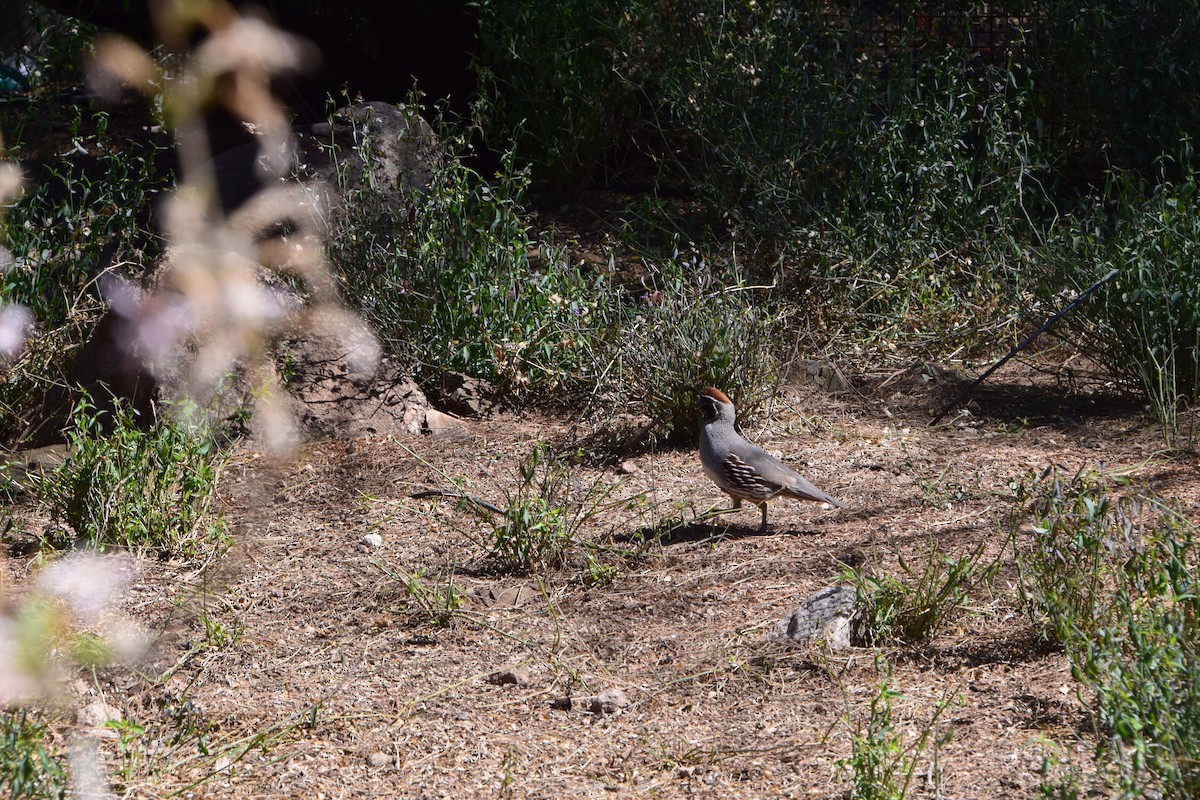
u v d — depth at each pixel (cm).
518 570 978
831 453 1243
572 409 1395
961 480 1138
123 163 1528
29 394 1309
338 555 1018
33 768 609
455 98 2261
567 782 681
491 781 688
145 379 1190
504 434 1320
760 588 927
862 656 805
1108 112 1905
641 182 2166
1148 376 1288
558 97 2066
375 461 1235
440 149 1673
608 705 763
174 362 1189
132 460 1030
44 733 697
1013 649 800
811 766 676
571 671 805
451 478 1185
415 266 1458
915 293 1586
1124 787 563
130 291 1230
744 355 1316
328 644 866
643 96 2088
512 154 1656
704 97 1800
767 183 1653
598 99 1995
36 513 1085
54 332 1317
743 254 1697
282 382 1258
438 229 1498
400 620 899
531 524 980
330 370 1316
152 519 1014
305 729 753
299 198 1441
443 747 727
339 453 1260
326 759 716
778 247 1628
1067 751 659
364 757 718
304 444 1256
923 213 1638
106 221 1470
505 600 930
